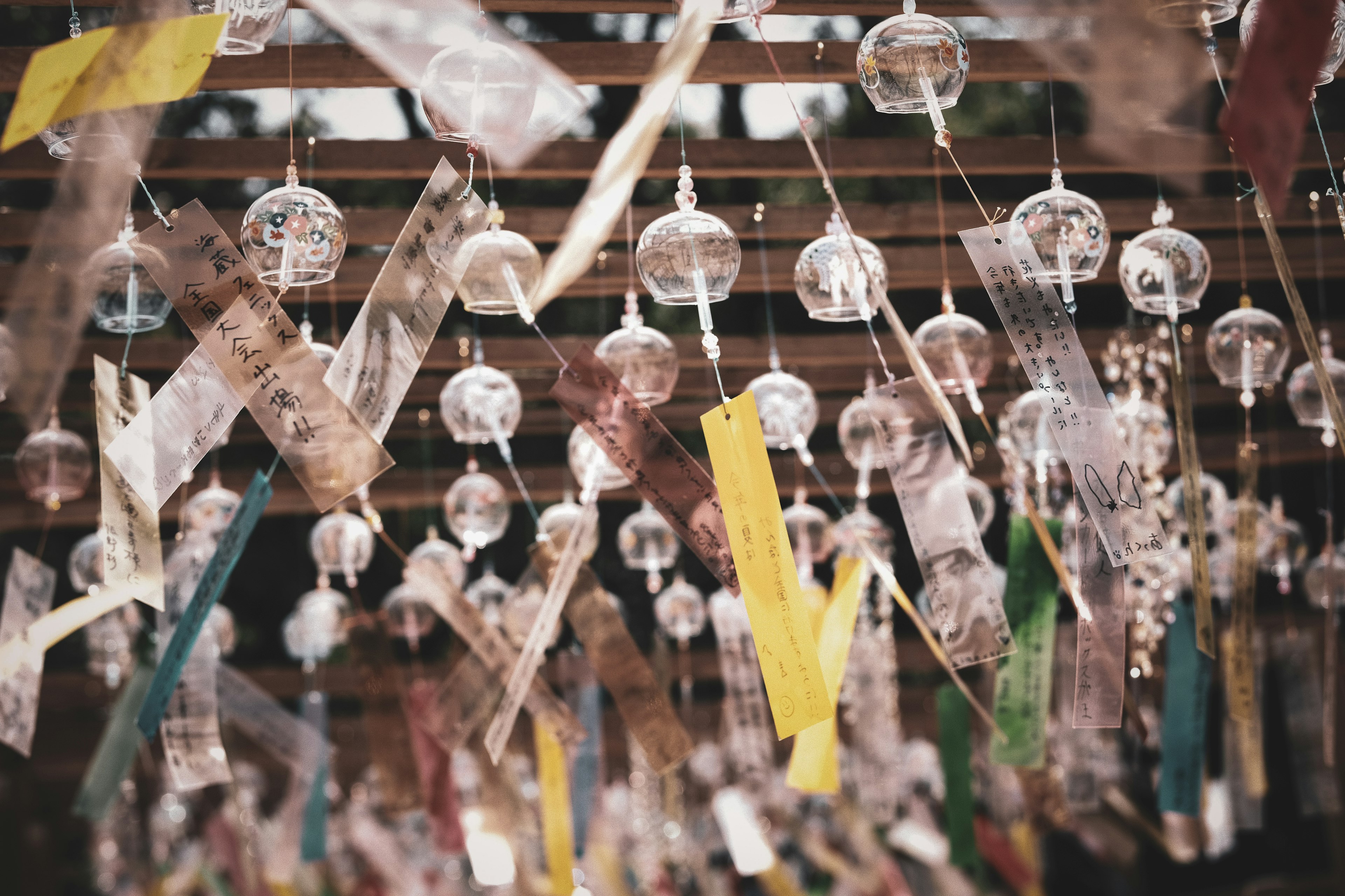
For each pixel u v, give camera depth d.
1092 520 1.82
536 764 4.39
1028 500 2.22
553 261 1.74
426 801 3.12
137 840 4.92
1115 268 3.30
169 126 3.86
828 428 4.56
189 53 1.62
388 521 5.54
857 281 2.12
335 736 5.24
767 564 1.85
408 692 3.20
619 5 2.31
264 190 4.25
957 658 1.95
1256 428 4.42
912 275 3.27
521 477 4.51
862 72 1.82
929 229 3.15
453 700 2.99
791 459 4.46
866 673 3.97
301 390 1.75
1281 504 3.57
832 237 2.16
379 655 3.11
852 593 2.55
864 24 3.48
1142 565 3.04
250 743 5.20
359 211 2.94
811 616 2.95
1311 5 1.49
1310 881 4.80
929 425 2.00
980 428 4.44
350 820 5.14
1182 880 5.18
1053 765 3.71
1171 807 2.56
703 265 1.86
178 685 2.64
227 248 1.77
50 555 4.82
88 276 1.73
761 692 3.60
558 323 4.57
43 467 2.58
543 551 2.53
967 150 2.83
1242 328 2.44
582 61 2.41
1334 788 3.74
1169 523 3.09
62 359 1.71
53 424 2.67
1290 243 3.38
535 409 4.21
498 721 2.20
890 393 2.02
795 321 4.59
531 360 3.70
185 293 1.76
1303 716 3.83
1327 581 2.60
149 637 3.58
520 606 2.62
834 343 3.78
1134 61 1.64
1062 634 3.93
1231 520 3.14
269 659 5.75
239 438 4.12
